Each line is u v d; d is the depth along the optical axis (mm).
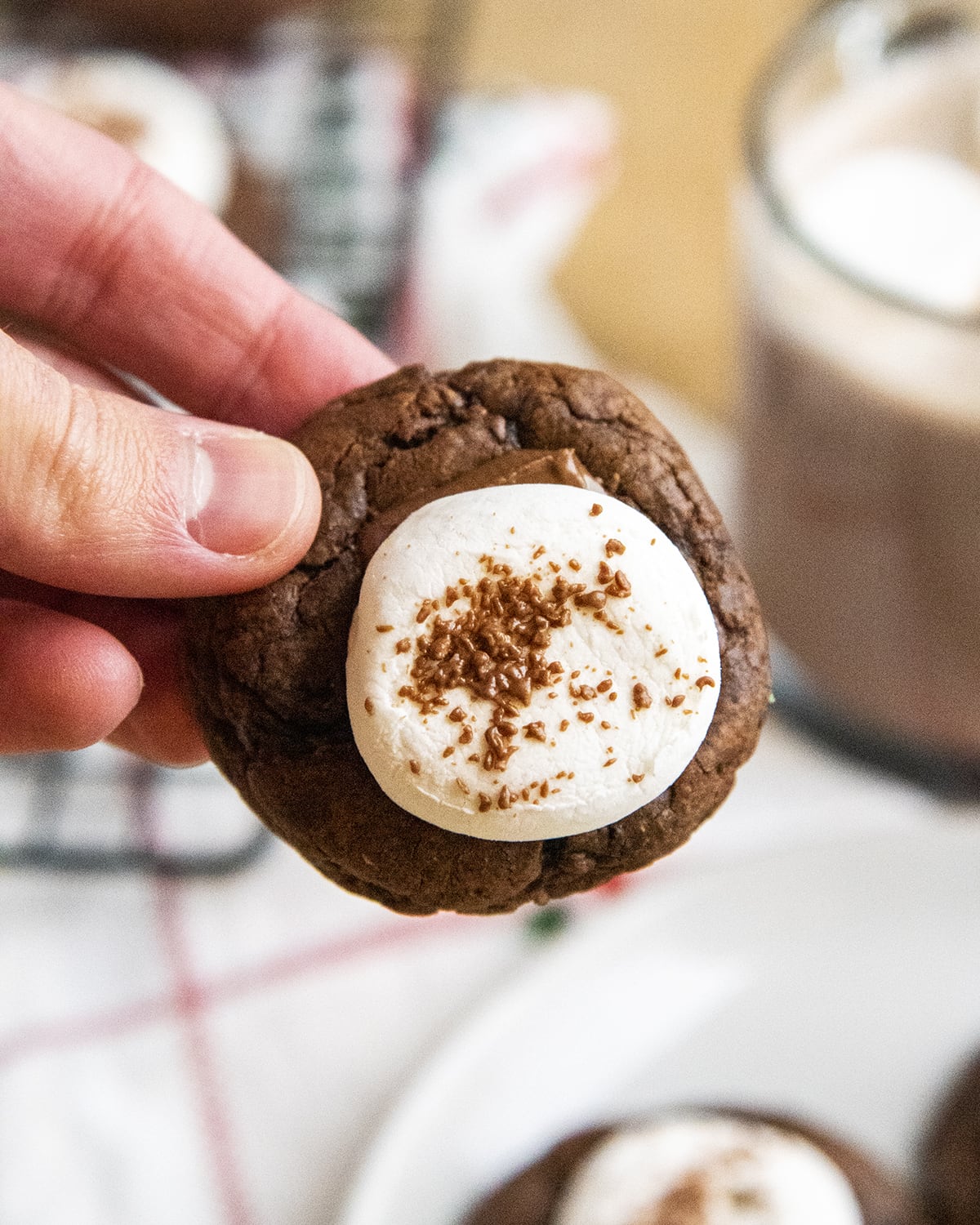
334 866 257
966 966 372
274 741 258
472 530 250
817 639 390
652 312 454
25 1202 347
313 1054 364
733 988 371
